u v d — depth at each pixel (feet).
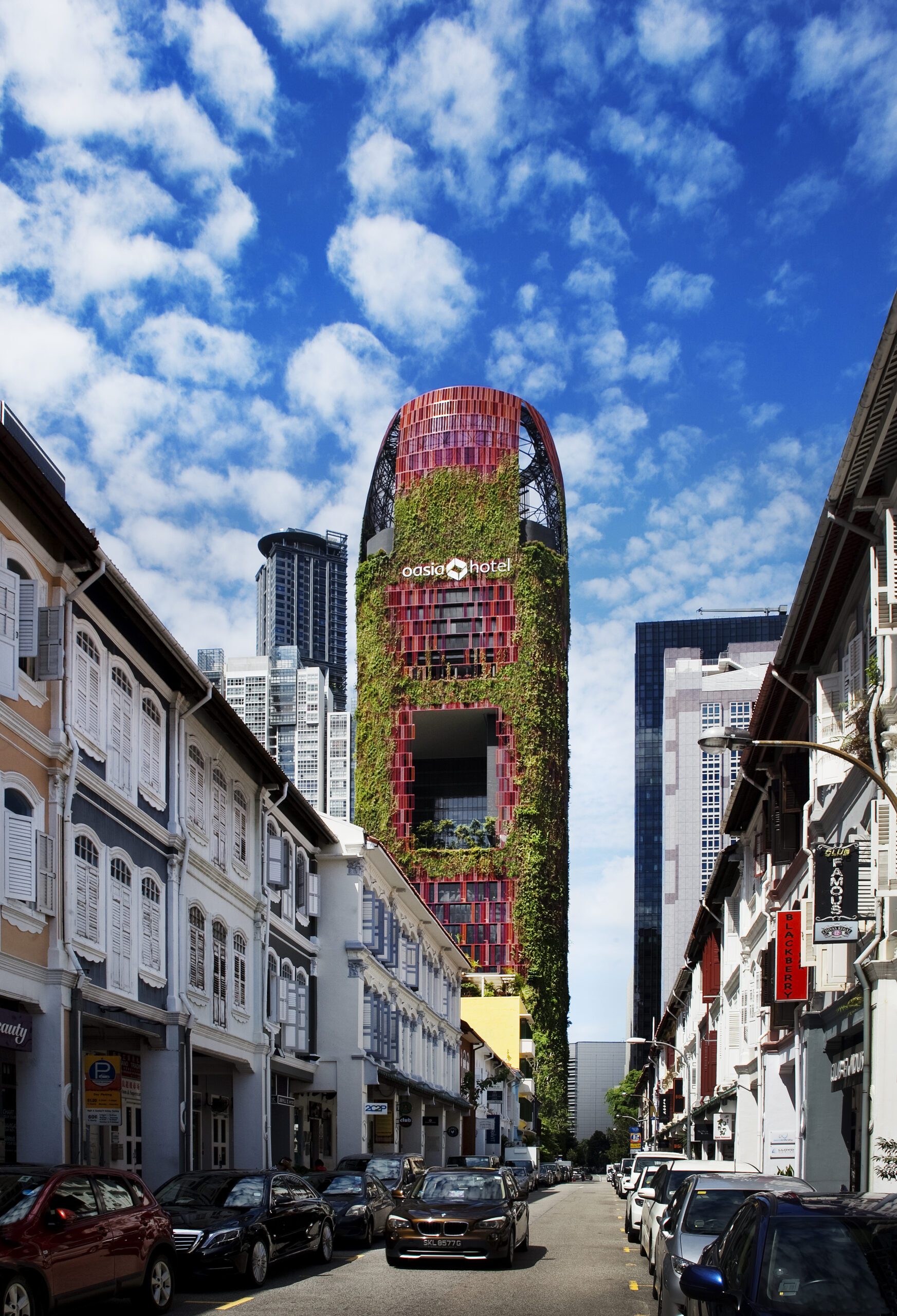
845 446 56.80
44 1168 42.75
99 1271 41.52
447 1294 53.36
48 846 62.75
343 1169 102.22
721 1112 141.59
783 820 93.91
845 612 74.33
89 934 68.64
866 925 67.87
